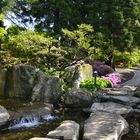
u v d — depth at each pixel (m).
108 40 24.81
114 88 18.12
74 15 26.83
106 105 13.12
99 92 15.92
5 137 9.68
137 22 27.34
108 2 26.41
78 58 17.67
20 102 13.55
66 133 9.04
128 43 26.58
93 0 27.53
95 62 25.53
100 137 8.82
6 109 11.93
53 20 26.83
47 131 10.43
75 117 12.48
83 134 9.27
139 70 31.42
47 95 14.31
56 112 13.16
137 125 11.46
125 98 14.32
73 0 28.09
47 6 26.95
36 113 11.95
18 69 14.81
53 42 18.61
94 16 26.38
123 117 12.05
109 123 10.13
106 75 23.19
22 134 10.04
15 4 26.58
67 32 17.61
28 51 16.72
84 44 17.33
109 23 26.41
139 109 13.34
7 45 17.33
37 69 15.02
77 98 14.29
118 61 34.22
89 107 13.91
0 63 16.45
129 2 26.72
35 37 16.86
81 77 17.50
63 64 17.66
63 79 17.06
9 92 14.70
